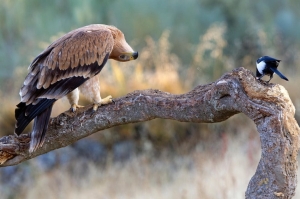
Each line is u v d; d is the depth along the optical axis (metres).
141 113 8.41
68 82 9.27
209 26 29.33
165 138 21.34
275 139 6.83
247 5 31.97
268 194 6.77
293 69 27.17
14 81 27.28
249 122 21.06
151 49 25.59
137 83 23.05
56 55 9.30
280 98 7.14
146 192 17.89
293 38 30.52
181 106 7.95
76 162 21.19
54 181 20.09
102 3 30.72
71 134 8.94
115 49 10.24
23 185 20.69
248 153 17.78
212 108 7.64
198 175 17.45
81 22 28.88
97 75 9.57
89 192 18.77
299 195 16.08
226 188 15.79
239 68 7.43
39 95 8.99
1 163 9.22
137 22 29.30
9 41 29.89
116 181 18.94
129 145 21.48
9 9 30.36
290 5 34.84
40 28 29.77
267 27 30.12
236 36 28.88
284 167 6.74
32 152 9.09
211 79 25.36
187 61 28.91
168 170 19.78
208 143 20.33
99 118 8.76
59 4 31.55
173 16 30.39
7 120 22.91
